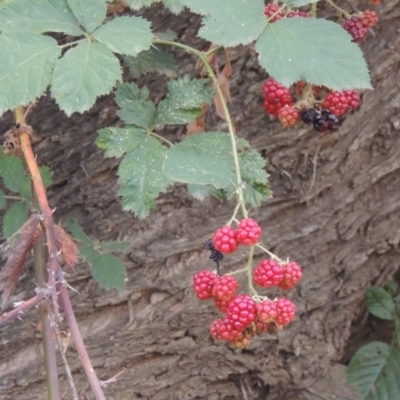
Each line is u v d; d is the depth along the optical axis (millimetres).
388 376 1006
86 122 898
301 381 1014
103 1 588
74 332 517
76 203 895
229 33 571
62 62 563
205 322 929
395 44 930
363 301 1086
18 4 583
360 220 992
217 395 986
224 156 620
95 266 742
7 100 555
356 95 667
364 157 965
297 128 919
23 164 700
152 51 726
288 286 591
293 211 960
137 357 925
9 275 556
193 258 920
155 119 654
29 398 886
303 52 569
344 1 898
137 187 632
